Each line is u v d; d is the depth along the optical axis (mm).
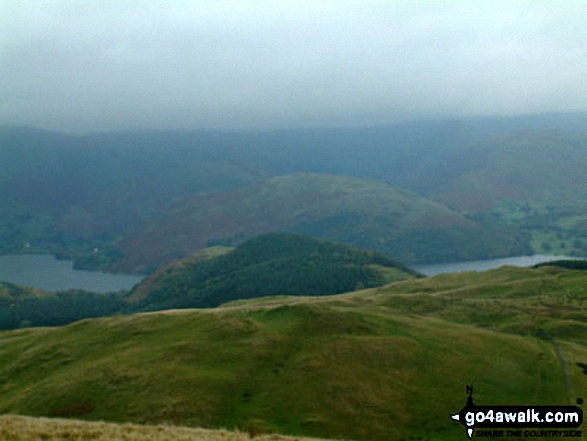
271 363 80625
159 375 78562
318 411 67938
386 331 92938
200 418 66750
